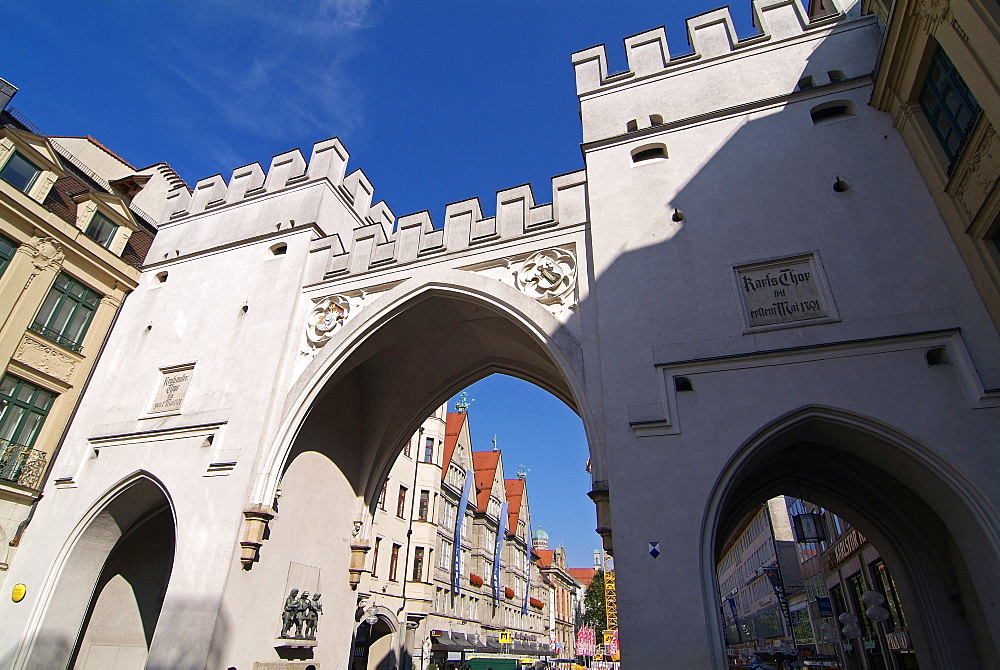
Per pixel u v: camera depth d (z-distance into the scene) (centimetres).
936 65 980
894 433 847
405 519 2867
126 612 1537
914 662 1614
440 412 3359
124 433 1486
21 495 1420
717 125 1257
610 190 1255
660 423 952
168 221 1942
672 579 839
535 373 1608
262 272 1622
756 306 1016
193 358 1547
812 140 1158
